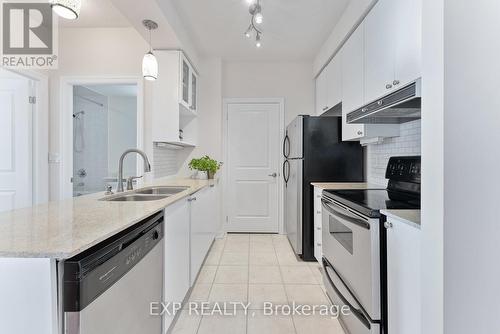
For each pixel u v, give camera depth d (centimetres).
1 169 277
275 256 313
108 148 569
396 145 239
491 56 83
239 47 351
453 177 84
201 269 276
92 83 309
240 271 271
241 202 413
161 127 295
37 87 289
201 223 265
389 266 132
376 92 196
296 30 302
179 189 262
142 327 122
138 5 211
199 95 384
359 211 152
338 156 303
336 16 272
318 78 378
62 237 89
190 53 324
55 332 78
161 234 147
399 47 165
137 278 116
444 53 84
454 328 84
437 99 87
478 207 84
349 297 165
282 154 407
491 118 84
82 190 452
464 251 84
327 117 303
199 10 263
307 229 300
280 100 402
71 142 310
